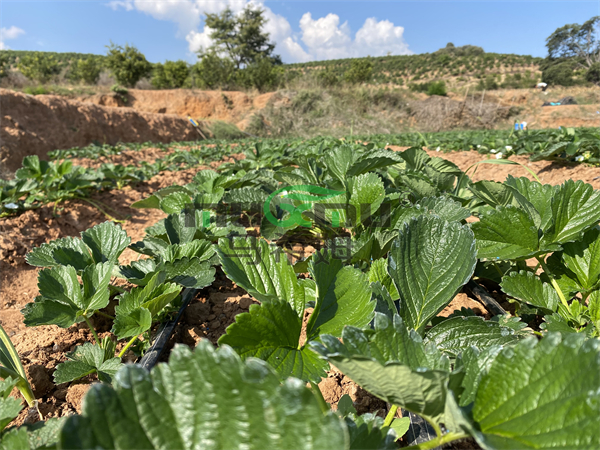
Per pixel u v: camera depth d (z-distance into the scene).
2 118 15.21
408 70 87.56
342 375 1.87
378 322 0.93
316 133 29.58
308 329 1.24
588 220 1.74
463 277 1.34
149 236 2.79
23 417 1.63
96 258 2.39
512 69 77.81
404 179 2.90
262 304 1.13
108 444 0.60
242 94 35.06
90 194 5.92
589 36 62.34
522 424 0.74
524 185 2.10
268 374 0.59
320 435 0.56
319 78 35.94
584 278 1.80
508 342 1.39
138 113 24.89
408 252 1.39
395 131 32.47
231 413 0.61
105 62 36.28
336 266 1.36
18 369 1.59
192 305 2.47
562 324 1.61
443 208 2.21
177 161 9.96
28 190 4.96
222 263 1.30
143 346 2.09
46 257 2.29
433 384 0.70
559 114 37.47
